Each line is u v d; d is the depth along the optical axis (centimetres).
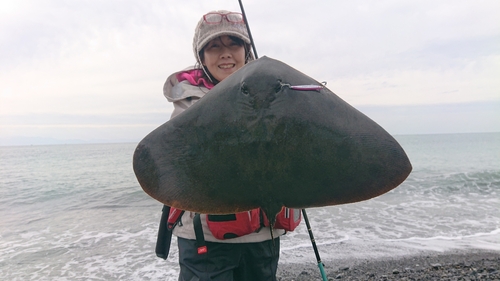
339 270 448
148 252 532
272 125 130
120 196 1000
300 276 435
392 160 127
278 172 127
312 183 126
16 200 991
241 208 130
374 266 457
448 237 567
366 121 134
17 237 630
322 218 691
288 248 526
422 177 1220
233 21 207
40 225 713
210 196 132
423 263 460
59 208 880
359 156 127
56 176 1518
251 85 137
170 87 205
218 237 177
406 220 672
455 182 1103
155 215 775
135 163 137
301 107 132
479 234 579
